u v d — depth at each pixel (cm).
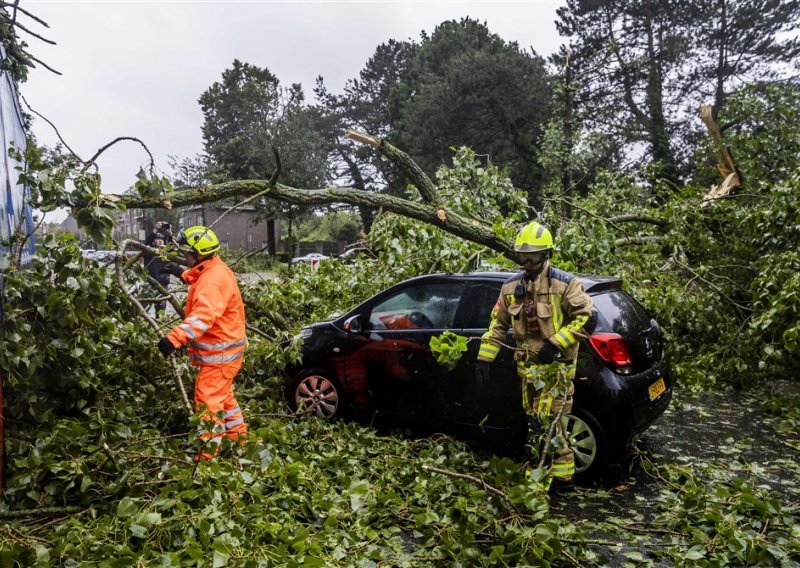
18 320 388
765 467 516
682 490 446
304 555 327
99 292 421
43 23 454
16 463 359
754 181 1073
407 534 391
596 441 479
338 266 785
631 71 3008
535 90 3281
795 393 759
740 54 3359
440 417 539
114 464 387
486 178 831
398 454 503
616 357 475
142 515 332
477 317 532
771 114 1134
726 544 359
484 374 466
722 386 784
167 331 583
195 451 432
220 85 4716
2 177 381
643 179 1199
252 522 350
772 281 741
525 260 445
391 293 581
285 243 4325
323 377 600
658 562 364
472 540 343
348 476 447
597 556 351
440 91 3534
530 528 348
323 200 611
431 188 657
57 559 310
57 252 420
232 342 471
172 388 538
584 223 846
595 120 2927
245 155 3881
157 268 1055
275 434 466
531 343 448
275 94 3941
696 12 3316
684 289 838
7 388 391
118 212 466
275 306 637
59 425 405
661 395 509
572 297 434
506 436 510
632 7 3391
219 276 461
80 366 451
